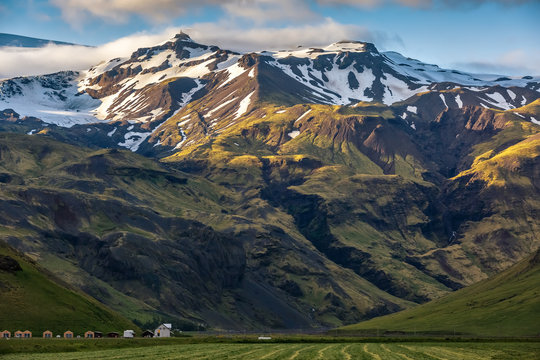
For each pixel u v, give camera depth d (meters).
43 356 150.75
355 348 195.75
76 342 185.62
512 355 171.50
